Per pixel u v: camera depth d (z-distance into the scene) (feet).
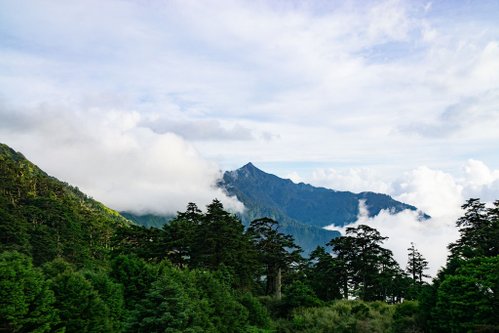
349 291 185.88
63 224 256.11
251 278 147.02
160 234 133.08
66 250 221.66
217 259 133.08
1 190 302.66
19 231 187.32
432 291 106.52
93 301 64.69
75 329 61.11
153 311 54.80
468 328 86.53
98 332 64.08
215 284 97.86
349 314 135.95
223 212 137.18
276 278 166.30
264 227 168.86
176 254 130.52
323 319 130.11
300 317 132.67
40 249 194.90
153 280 83.25
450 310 90.43
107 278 74.69
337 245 180.55
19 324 53.57
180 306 56.75
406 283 179.83
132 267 84.48
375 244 176.55
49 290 59.06
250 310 114.42
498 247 129.18
